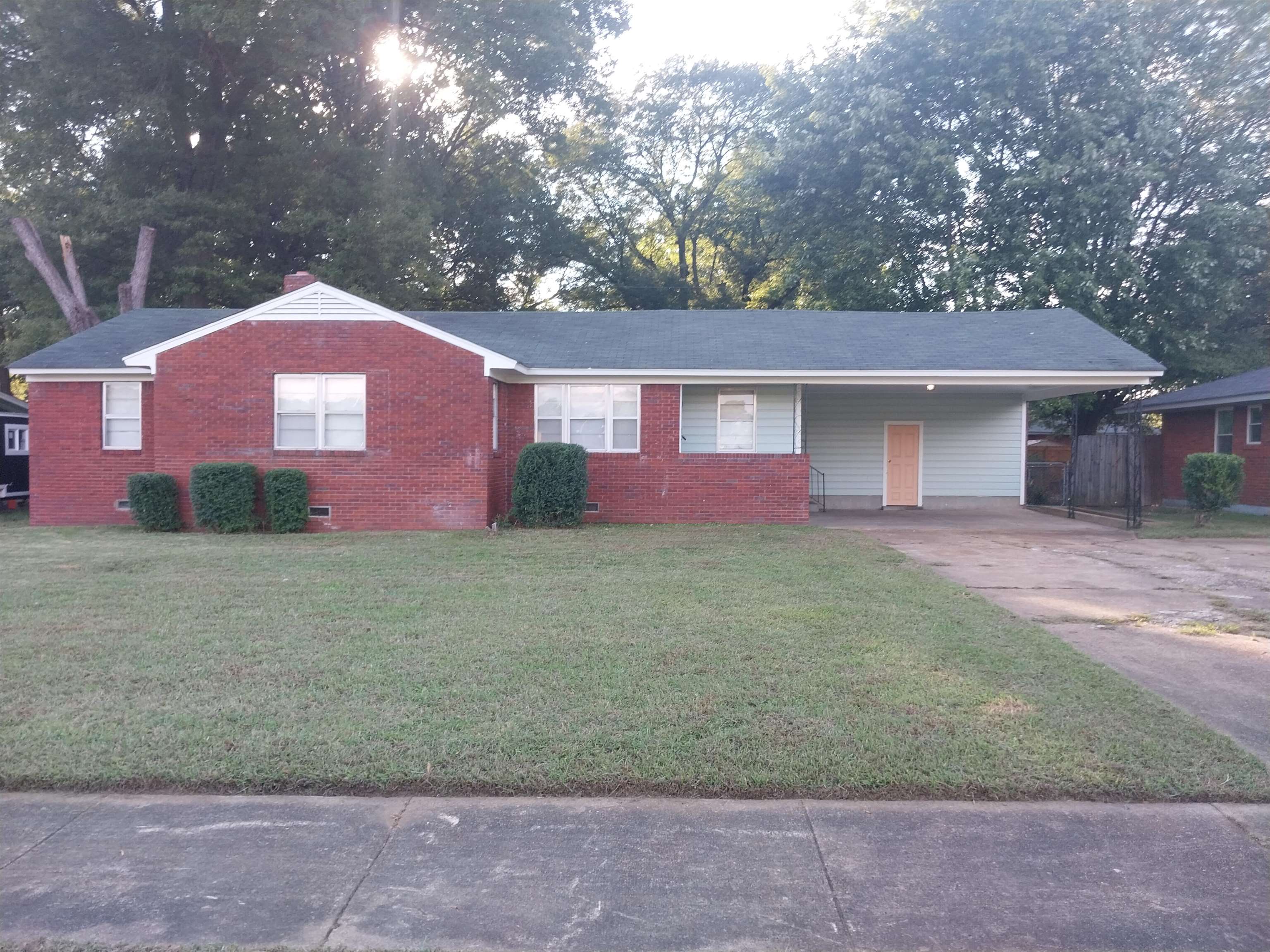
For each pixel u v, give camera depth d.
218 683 6.87
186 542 15.18
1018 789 5.14
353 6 26.44
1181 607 10.05
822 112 27.73
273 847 4.57
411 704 6.40
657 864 4.43
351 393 17.17
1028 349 18.77
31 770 5.27
